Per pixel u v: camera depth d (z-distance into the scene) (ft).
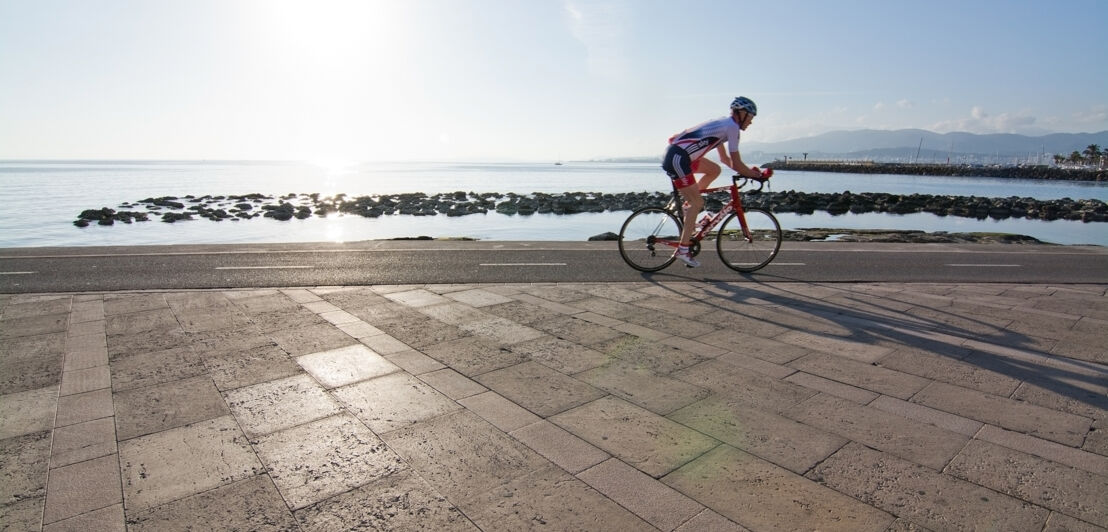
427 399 10.98
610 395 11.16
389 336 14.89
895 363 12.95
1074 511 7.43
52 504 7.67
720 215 23.39
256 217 93.66
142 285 21.72
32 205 113.70
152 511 7.52
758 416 10.23
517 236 70.13
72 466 8.62
